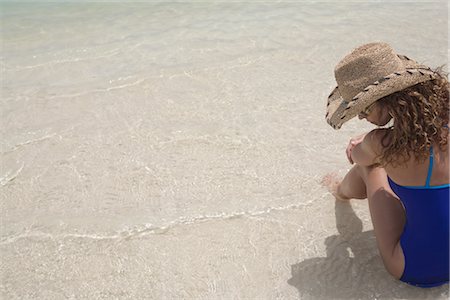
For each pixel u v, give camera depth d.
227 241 2.80
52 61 4.99
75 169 3.43
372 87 2.07
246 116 3.90
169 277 2.61
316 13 6.06
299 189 3.15
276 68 4.62
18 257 2.78
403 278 2.41
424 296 2.42
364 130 3.68
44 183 3.32
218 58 4.87
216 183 3.25
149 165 3.43
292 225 2.89
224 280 2.57
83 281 2.62
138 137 3.72
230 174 3.31
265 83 4.36
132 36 5.57
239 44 5.18
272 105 4.03
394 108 2.08
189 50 5.09
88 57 5.04
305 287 2.51
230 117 3.90
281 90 4.24
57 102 4.21
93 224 2.97
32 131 3.84
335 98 2.53
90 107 4.12
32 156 3.57
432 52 4.75
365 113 2.20
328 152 3.47
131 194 3.20
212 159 3.46
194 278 2.60
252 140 3.62
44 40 5.57
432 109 2.06
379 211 2.41
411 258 2.32
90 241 2.85
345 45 5.05
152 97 4.23
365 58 2.15
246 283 2.55
